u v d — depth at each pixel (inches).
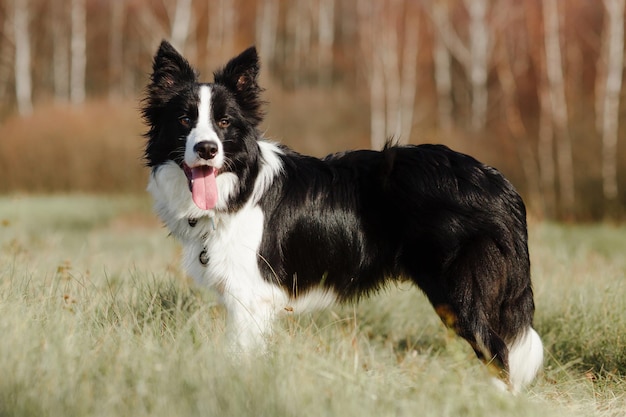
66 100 1380.4
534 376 193.5
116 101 1268.5
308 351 173.0
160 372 154.2
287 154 206.7
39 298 204.1
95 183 1081.4
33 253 352.2
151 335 179.0
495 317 189.0
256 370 158.6
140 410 140.3
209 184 187.0
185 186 193.0
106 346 168.9
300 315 221.1
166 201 197.0
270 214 195.2
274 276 194.1
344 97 1310.3
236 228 191.3
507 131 1085.1
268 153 201.6
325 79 1467.8
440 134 1144.2
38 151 1095.0
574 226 703.1
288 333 189.9
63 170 1087.0
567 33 1095.6
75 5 1370.6
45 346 160.6
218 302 208.1
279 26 1610.5
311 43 1578.5
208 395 144.3
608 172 901.8
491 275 187.3
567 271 330.3
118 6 1497.3
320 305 204.5
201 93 191.2
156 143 197.8
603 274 318.0
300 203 197.2
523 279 191.9
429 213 188.9
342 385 158.2
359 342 214.1
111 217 806.5
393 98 1178.0
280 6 1609.3
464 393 158.7
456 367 188.9
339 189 199.6
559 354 230.4
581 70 1139.9
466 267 186.5
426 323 252.4
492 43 1176.2
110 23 1547.7
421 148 199.0
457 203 188.5
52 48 1515.7
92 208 852.6
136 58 1482.5
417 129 1197.7
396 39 1224.2
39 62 1498.5
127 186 1076.5
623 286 266.7
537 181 1000.9
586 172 948.0
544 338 239.6
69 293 218.4
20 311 183.9
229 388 149.3
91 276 269.0
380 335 243.3
